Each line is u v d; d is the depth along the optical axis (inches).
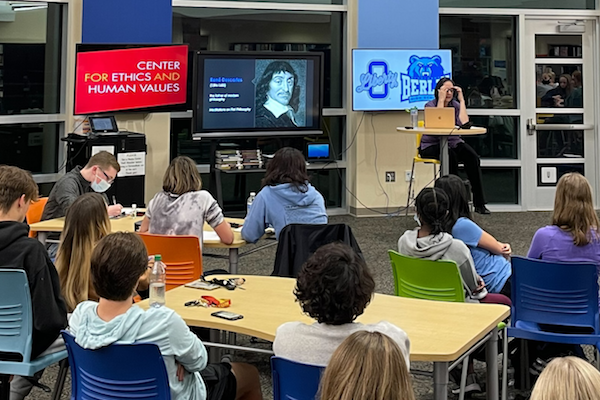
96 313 98.3
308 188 180.7
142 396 96.6
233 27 345.7
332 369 64.6
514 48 369.4
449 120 293.9
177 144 341.7
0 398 123.4
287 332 93.0
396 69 341.4
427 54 343.0
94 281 96.8
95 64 288.0
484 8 362.6
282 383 92.3
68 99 310.5
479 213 344.5
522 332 139.6
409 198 346.9
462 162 334.6
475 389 148.3
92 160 205.9
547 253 145.4
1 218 121.6
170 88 304.5
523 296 142.2
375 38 345.7
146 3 304.2
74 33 307.6
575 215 143.3
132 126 306.5
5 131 300.8
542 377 61.4
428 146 323.0
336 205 367.9
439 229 143.9
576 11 367.9
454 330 111.2
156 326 96.0
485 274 154.2
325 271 90.5
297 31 354.3
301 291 92.1
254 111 322.7
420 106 345.1
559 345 148.0
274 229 179.3
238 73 318.0
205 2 339.0
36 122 305.6
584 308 138.3
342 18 358.6
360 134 350.6
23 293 118.3
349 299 90.1
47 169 313.4
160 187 314.5
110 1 299.3
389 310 122.0
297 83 327.0
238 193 350.0
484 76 369.1
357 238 305.3
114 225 193.3
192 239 164.4
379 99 341.4
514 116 371.2
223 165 324.8
